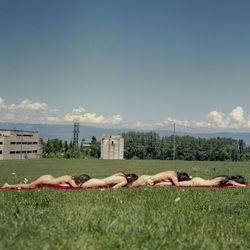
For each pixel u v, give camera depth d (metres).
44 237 4.36
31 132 142.25
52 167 36.88
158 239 4.38
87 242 4.20
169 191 8.84
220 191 9.33
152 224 5.02
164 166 35.75
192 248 4.09
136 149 152.88
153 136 154.25
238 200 7.67
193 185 10.90
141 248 4.05
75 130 127.81
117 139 122.62
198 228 4.98
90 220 5.04
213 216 5.87
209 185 10.99
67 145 165.12
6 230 4.59
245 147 146.38
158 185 10.61
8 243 4.08
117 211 5.75
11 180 16.50
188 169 26.88
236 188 10.42
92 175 19.53
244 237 4.80
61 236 4.42
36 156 147.50
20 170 31.05
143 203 6.86
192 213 5.90
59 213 5.77
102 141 122.56
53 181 10.71
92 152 173.00
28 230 4.65
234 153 142.00
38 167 37.16
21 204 6.95
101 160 60.34
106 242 4.21
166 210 6.12
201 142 144.88
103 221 5.02
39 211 6.04
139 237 4.41
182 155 146.12
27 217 5.39
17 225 4.84
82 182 10.59
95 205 6.32
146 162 50.75
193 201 7.34
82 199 7.23
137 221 5.08
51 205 6.83
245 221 5.64
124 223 4.97
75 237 4.39
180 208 6.46
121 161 55.47
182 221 5.27
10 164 45.09
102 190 8.91
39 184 10.87
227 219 5.70
